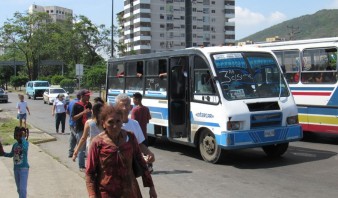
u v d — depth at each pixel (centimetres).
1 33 8969
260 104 1059
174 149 1355
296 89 1447
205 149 1116
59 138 1711
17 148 729
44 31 9125
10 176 962
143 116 973
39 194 798
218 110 1050
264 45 1569
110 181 424
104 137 432
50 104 4134
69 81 6338
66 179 923
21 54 10444
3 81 10931
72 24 8444
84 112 1119
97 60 7919
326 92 1358
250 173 973
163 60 1303
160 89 1310
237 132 1018
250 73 1100
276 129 1059
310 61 1412
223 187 852
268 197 768
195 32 13888
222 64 1085
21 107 2075
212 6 14112
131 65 1505
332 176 920
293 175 940
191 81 1160
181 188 854
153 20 13662
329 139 1496
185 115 1205
